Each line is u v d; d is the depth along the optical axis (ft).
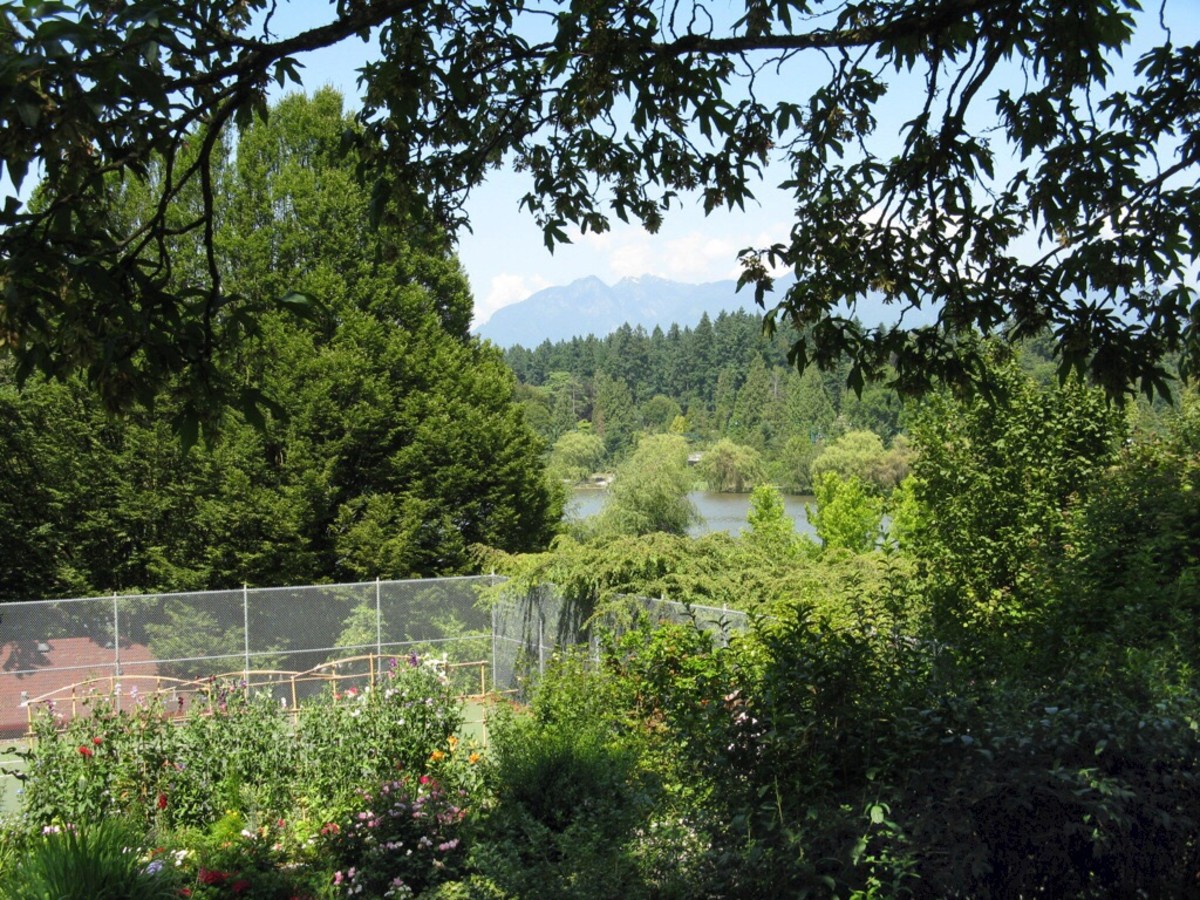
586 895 16.51
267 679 59.41
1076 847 13.30
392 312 77.66
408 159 19.34
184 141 13.01
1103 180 19.72
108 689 56.24
